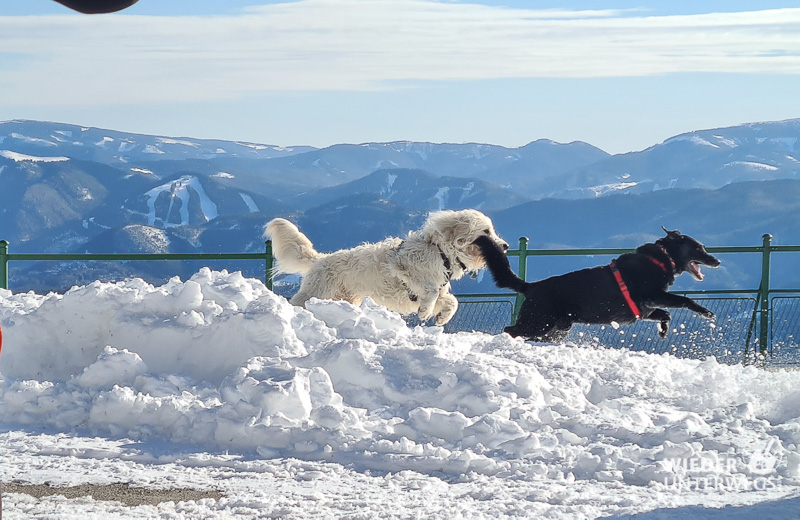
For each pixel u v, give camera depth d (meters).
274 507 4.57
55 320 7.67
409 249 10.74
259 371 6.39
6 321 7.86
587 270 10.61
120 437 6.08
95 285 7.81
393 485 5.01
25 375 7.47
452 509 4.46
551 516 4.29
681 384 7.29
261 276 12.09
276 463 5.43
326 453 5.55
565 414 6.29
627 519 4.19
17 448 5.76
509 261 11.52
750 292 12.34
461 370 6.54
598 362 7.85
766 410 6.44
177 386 6.74
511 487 4.93
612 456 5.32
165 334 7.37
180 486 5.04
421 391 6.46
